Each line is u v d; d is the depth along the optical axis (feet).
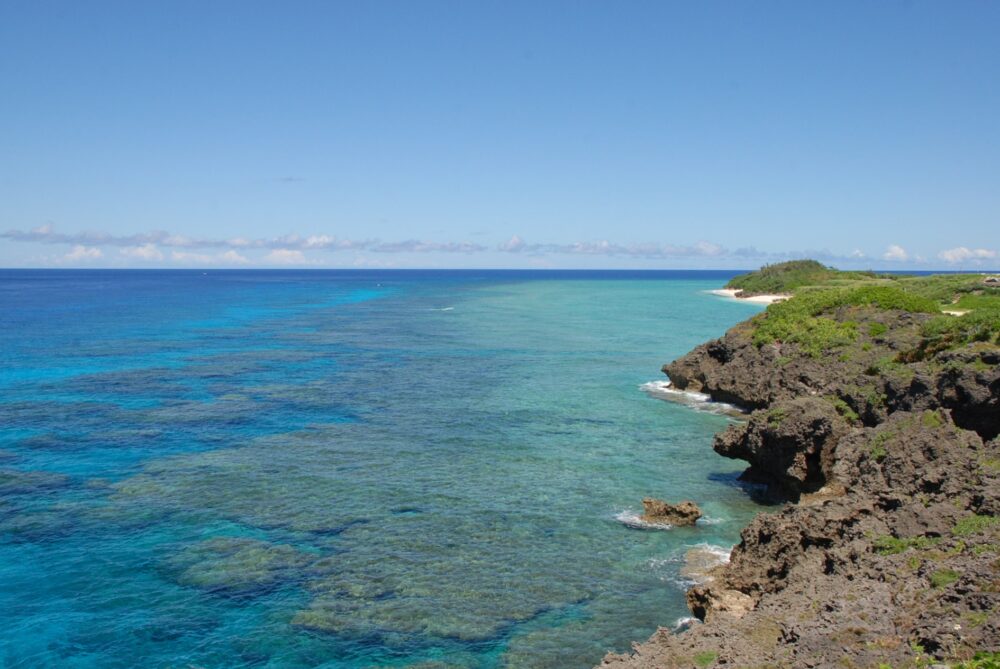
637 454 117.39
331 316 392.06
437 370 202.08
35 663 57.62
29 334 281.13
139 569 73.46
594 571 74.18
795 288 520.83
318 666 57.52
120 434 126.93
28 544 79.05
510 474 105.81
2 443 120.06
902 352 115.55
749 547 70.28
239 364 211.00
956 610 44.65
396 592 69.26
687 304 496.64
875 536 61.21
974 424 87.45
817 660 42.47
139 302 489.26
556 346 258.57
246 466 108.37
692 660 47.39
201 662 57.93
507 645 60.70
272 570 73.46
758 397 141.90
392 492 97.19
